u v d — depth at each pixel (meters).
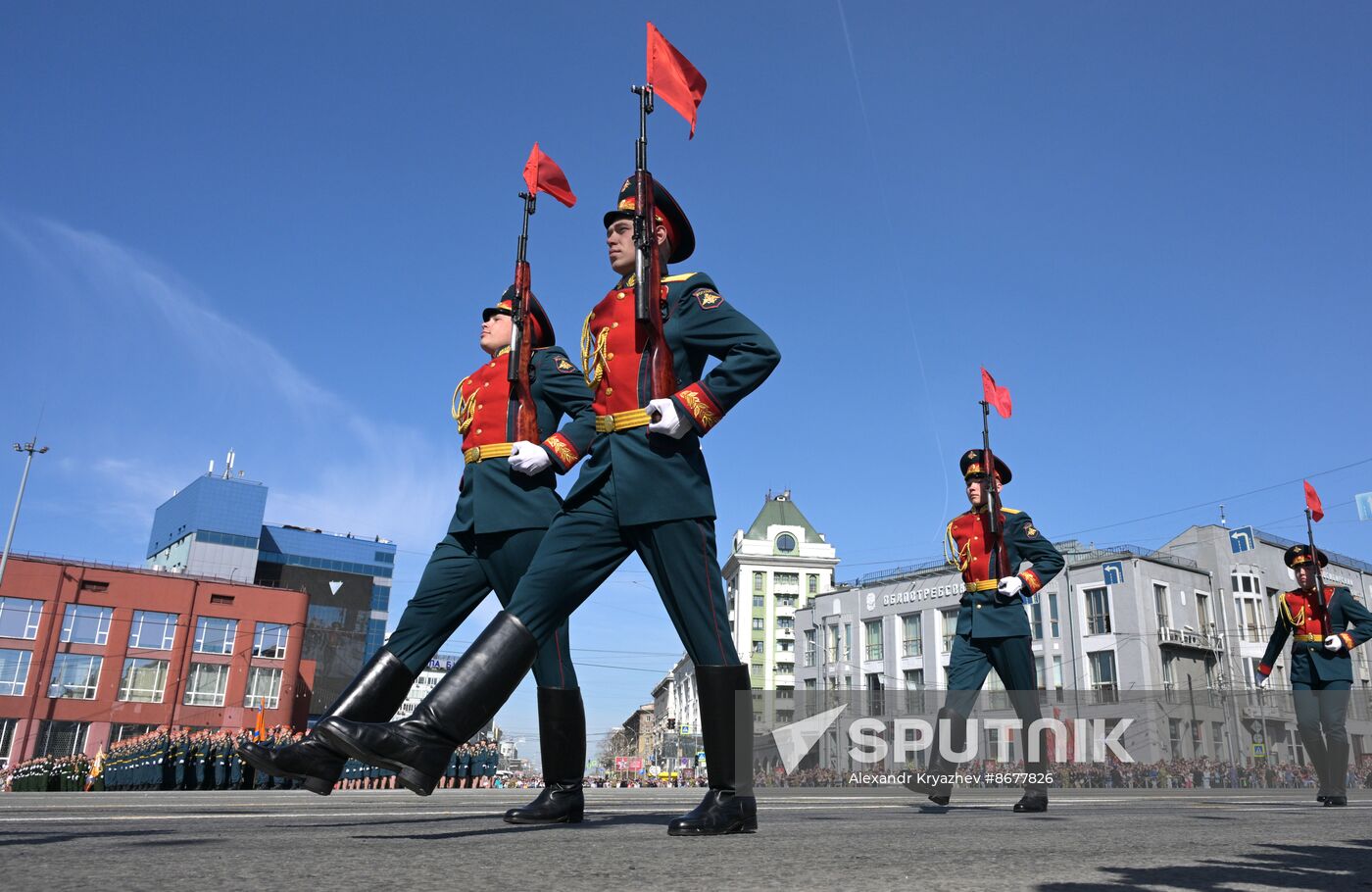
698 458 3.06
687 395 2.97
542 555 2.92
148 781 20.00
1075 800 7.70
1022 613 6.09
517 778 47.81
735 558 80.00
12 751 48.47
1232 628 41.31
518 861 2.03
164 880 1.66
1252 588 42.22
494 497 3.94
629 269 3.36
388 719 3.73
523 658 2.77
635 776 55.53
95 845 2.34
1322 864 2.20
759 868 1.92
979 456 6.44
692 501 2.97
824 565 80.75
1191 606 40.31
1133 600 37.84
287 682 56.50
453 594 3.95
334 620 86.50
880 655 45.88
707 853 2.25
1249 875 1.93
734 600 80.44
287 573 86.69
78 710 50.53
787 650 78.44
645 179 3.26
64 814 3.99
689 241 3.46
